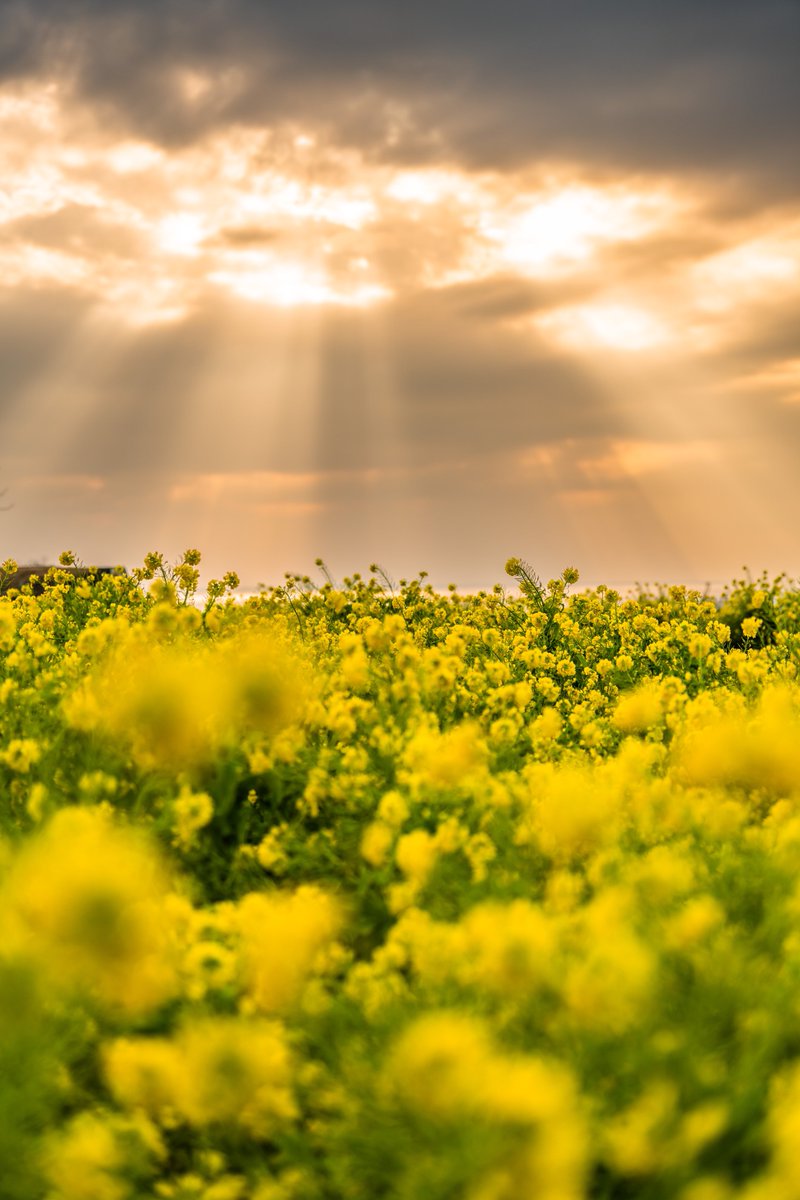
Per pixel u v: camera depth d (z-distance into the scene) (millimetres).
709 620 11414
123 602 9766
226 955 2703
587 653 9672
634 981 2365
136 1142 2375
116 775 3795
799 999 2393
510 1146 2021
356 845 3877
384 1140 2211
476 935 2502
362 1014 2643
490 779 4000
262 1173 2387
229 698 3871
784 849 3111
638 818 3770
